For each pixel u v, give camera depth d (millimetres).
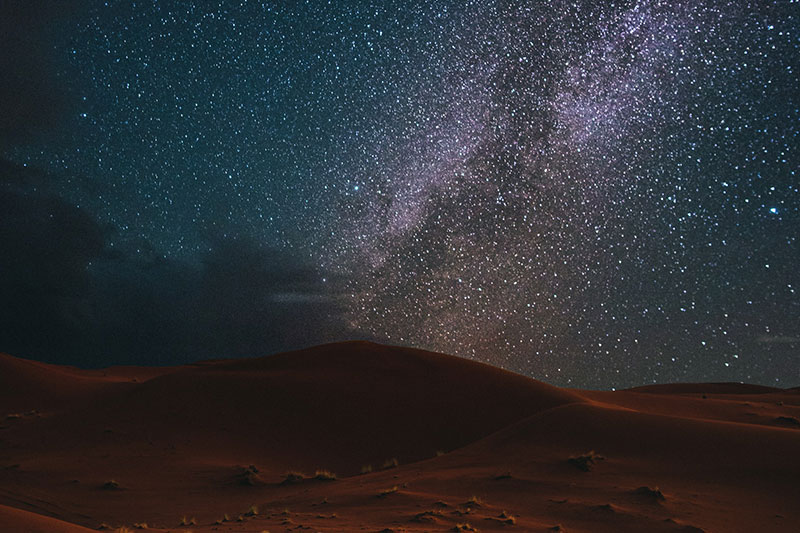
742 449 18422
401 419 33094
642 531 12656
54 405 46688
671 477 16828
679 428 20359
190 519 16969
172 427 30406
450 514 13828
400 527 12453
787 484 16031
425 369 40812
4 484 22125
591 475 17125
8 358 56344
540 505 14664
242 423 31016
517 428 22672
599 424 21141
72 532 9070
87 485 21984
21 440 29891
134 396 34719
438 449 30594
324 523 13461
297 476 22516
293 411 32688
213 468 24562
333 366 40000
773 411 37938
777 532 12922
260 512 16266
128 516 17766
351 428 31453
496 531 12266
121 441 28656
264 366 40250
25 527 8742
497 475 17641
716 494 15461
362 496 16781
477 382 39500
